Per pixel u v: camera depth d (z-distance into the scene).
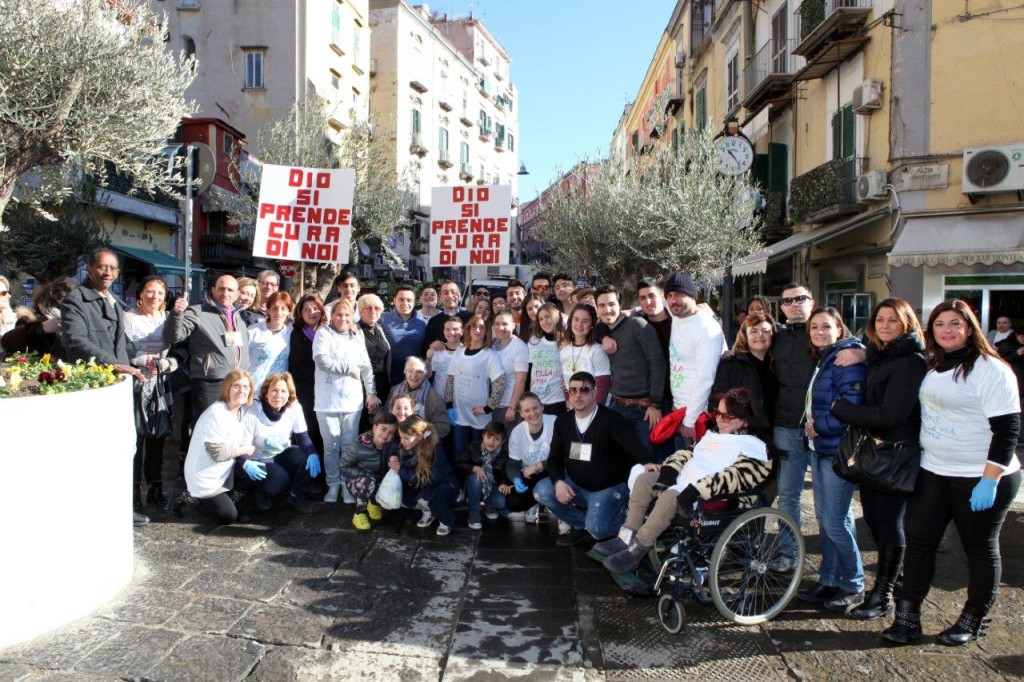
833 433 4.21
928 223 11.99
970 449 3.65
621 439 4.96
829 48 13.59
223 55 25.97
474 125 47.03
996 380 3.56
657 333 5.70
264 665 3.50
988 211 11.59
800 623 4.11
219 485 5.41
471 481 5.73
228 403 5.39
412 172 23.38
